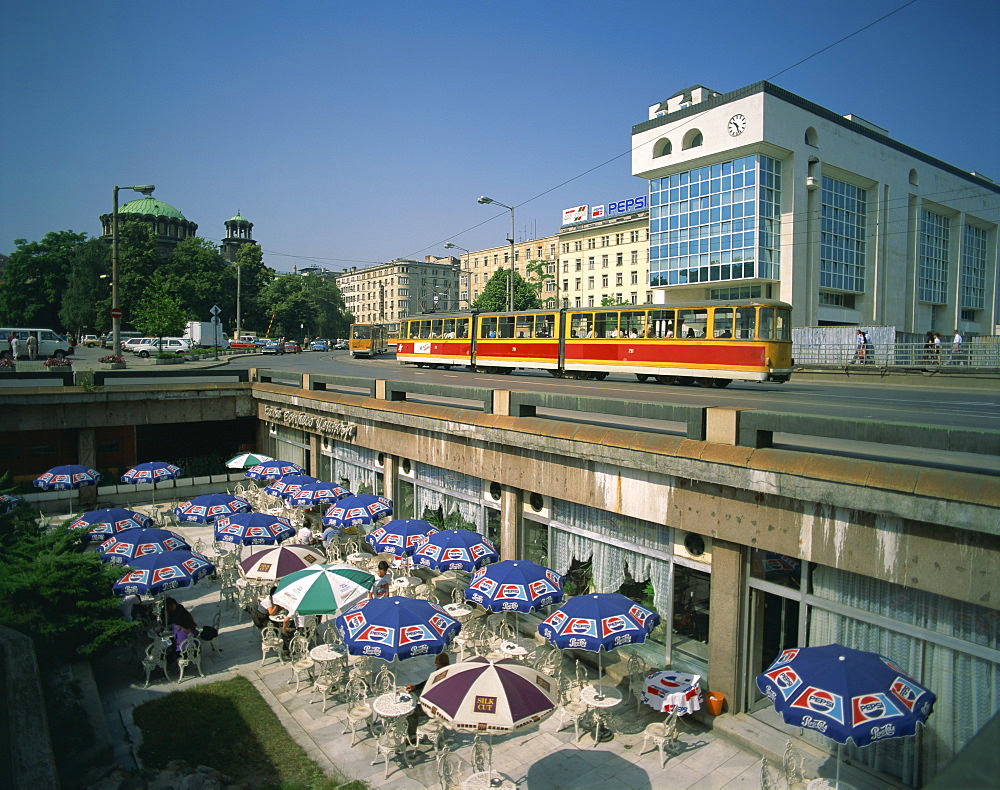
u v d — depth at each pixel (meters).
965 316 66.75
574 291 89.31
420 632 9.55
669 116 49.69
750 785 8.36
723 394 21.38
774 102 44.84
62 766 8.04
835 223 50.94
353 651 9.43
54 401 22.22
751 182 46.06
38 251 83.00
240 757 9.20
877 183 53.38
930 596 7.72
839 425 7.90
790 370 24.06
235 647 12.92
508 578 10.73
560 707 9.84
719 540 9.54
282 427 25.11
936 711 7.73
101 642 10.85
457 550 12.41
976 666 7.39
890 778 8.15
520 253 97.75
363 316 149.38
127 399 23.56
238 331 66.44
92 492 22.14
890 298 55.12
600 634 9.12
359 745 9.59
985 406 17.81
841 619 8.57
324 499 17.30
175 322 48.66
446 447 15.18
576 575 12.41
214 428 27.77
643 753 9.14
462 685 7.79
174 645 11.73
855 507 7.58
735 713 9.58
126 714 10.30
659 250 52.25
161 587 11.55
